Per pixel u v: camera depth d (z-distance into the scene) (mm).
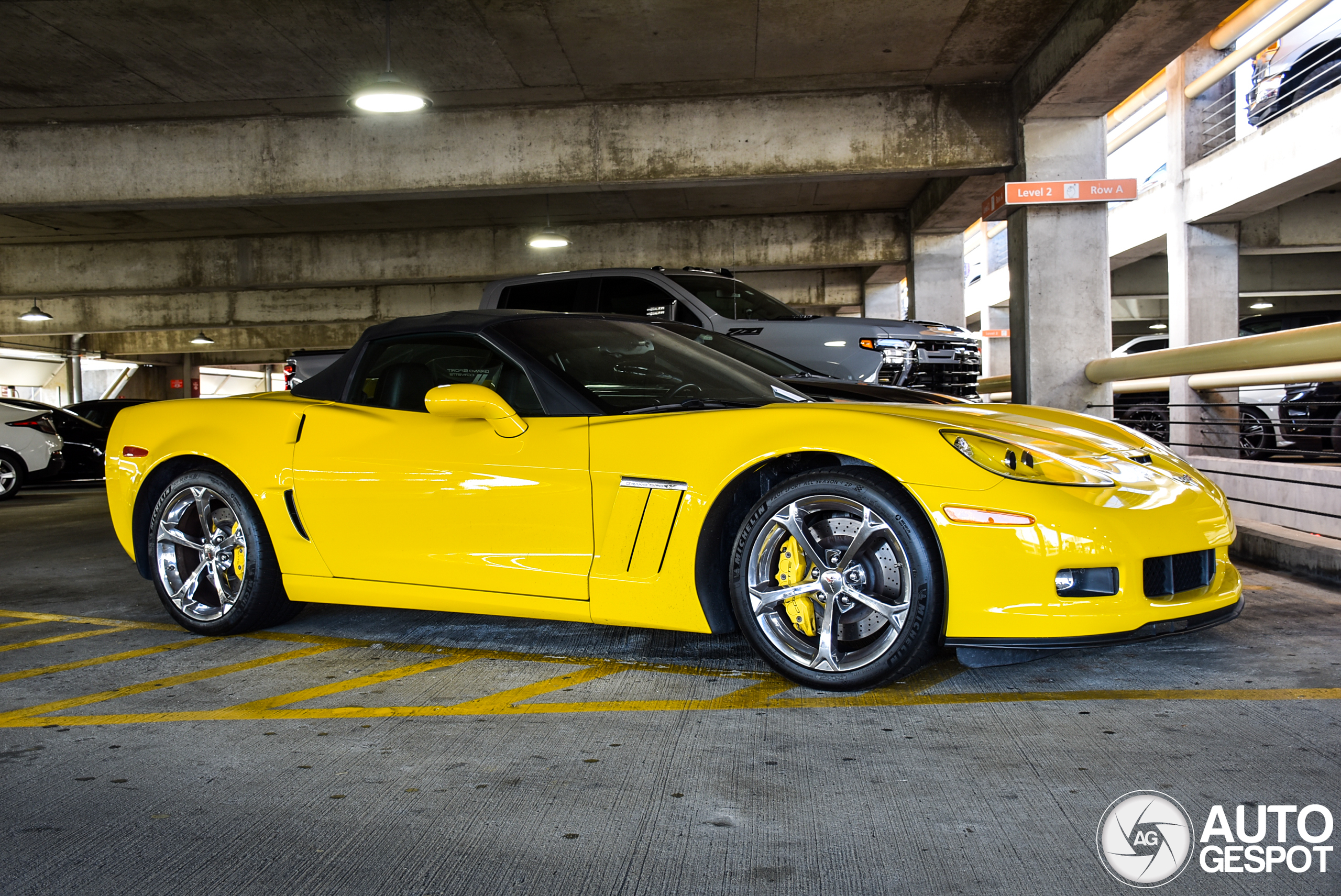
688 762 2291
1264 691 2727
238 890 1718
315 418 3561
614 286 7941
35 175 10781
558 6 8102
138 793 2172
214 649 3543
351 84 9742
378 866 1800
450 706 2775
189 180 10742
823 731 2486
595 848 1857
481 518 3162
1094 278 10148
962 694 2766
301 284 17203
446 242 16766
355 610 4160
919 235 16078
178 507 3797
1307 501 6926
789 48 9203
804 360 7637
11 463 11133
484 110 10633
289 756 2389
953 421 2896
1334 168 11172
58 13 7980
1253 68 12742
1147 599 2607
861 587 2744
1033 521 2525
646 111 10578
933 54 9539
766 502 2818
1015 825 1913
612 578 2977
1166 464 3064
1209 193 13555
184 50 8812
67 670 3307
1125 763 2215
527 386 3283
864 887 1686
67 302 22781
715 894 1673
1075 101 9555
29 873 1792
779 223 16719
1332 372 6180
